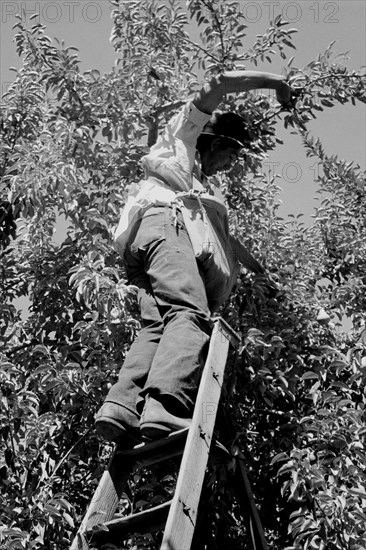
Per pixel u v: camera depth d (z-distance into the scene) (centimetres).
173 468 622
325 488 572
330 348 643
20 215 709
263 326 662
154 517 432
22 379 663
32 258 719
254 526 536
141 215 530
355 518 570
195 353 461
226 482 603
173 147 553
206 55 714
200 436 433
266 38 698
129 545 562
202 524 614
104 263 622
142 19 716
